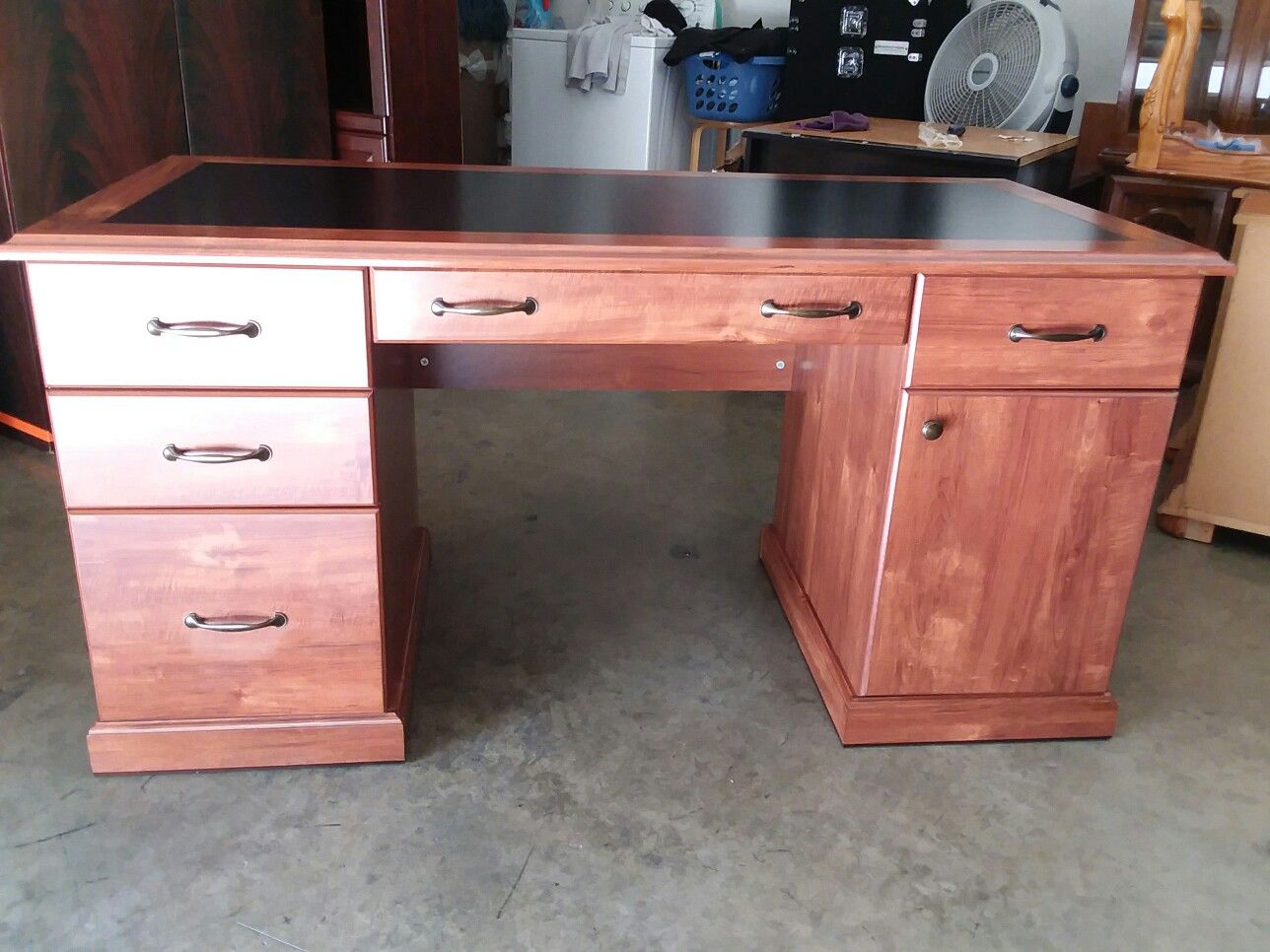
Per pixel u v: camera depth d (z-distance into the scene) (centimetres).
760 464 293
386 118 326
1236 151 282
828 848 158
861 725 179
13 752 171
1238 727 190
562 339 149
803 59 404
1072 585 173
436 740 178
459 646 205
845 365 182
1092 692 183
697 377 213
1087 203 357
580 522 256
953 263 149
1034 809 168
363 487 153
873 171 317
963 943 143
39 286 138
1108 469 165
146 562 154
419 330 146
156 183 181
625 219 168
